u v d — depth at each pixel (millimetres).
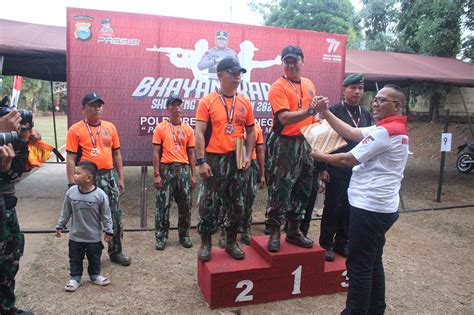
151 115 5281
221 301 3092
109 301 3168
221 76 3031
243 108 3115
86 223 3346
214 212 3180
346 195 3512
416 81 7699
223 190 3137
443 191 7980
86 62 4965
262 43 5719
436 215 6238
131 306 3104
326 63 6070
